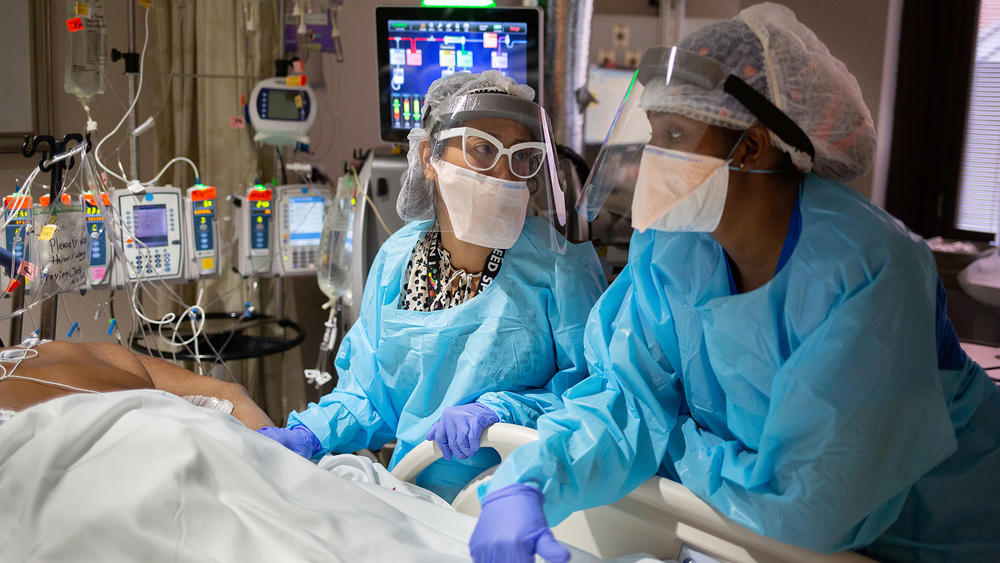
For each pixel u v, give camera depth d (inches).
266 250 99.8
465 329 58.2
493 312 57.8
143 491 43.8
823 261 41.0
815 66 41.9
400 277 63.2
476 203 55.8
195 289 112.7
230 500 45.1
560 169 61.9
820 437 39.4
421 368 59.2
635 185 44.2
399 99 86.7
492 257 59.0
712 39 42.4
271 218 99.9
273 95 98.1
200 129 109.0
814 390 39.4
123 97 107.4
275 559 42.3
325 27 110.6
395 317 60.4
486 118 56.0
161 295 108.3
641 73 43.6
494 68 85.2
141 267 91.4
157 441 46.3
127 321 108.4
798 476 40.3
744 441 46.0
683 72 41.2
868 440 38.7
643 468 47.1
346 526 44.5
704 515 45.0
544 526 37.4
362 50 125.3
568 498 43.3
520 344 57.7
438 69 85.7
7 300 92.1
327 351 98.8
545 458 41.9
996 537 45.8
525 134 56.8
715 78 40.8
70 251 74.3
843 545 41.3
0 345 67.4
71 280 74.8
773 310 42.8
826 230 41.6
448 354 59.1
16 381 57.1
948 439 39.8
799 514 40.6
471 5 86.5
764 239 44.0
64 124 100.1
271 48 110.2
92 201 83.9
